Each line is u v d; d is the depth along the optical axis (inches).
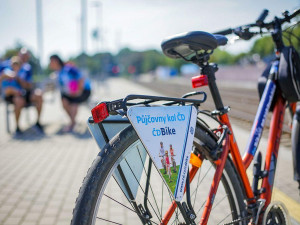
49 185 154.8
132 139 62.0
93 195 57.9
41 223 115.5
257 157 92.2
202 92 71.3
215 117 79.5
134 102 65.4
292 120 102.7
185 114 65.5
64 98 309.1
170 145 62.8
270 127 95.1
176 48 73.2
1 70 304.5
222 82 1790.1
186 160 65.1
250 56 2474.2
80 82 305.4
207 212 73.3
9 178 165.8
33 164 192.5
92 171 59.2
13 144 250.7
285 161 173.5
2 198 138.6
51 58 305.0
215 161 75.0
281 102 96.0
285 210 86.2
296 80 90.7
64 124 357.1
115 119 66.5
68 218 119.6
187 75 2746.1
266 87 94.0
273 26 92.4
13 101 300.4
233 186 80.0
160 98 62.5
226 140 77.6
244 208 81.3
